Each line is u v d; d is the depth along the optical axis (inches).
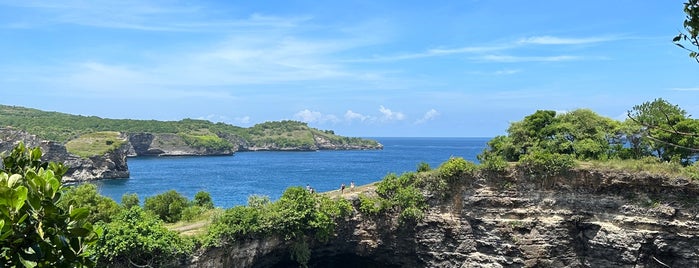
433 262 2522.1
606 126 2662.4
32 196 342.6
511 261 2338.8
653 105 2458.2
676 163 2193.7
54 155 6048.2
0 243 333.7
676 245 2107.5
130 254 1788.9
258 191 5098.4
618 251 2176.4
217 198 4611.2
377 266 2655.0
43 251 352.8
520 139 2751.0
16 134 6397.6
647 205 2171.5
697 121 2348.7
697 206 2089.1
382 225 2591.0
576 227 2317.9
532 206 2365.9
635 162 2247.8
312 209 2373.3
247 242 2209.6
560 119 2731.3
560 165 2315.5
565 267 2317.9
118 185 5708.7
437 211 2524.6
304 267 2436.0
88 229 375.9
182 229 2256.4
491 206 2416.3
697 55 382.3
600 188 2269.9
